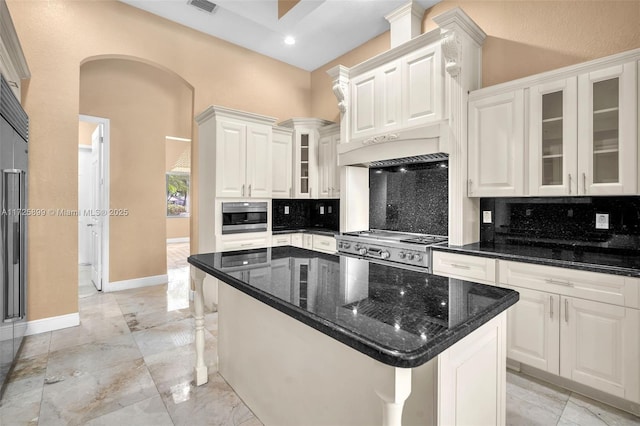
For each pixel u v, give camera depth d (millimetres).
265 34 3887
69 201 2994
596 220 2287
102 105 4078
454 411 1051
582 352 1872
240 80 4137
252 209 3625
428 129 2689
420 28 3305
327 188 4160
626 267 1749
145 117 4418
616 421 1713
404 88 2979
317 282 1419
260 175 3676
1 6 1783
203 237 3609
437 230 3209
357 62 4156
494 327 1238
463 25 2617
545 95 2303
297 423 1482
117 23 3244
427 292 1269
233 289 1977
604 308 1791
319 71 4742
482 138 2570
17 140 2254
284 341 1553
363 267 1723
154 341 2701
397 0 3236
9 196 2078
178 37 3646
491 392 1222
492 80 2818
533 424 1694
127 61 4273
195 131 3809
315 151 4262
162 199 4582
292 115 4664
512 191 2416
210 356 2439
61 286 2961
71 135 2990
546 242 2514
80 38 3037
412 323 958
